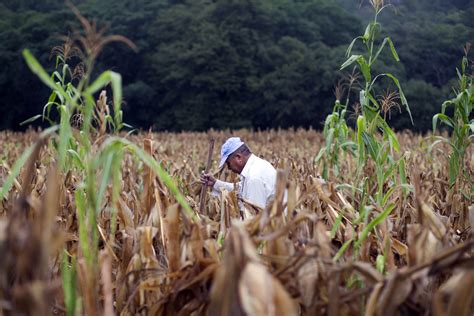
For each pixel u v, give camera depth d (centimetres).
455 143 761
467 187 773
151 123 6956
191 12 7231
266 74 6669
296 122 6594
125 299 405
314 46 6912
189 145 2541
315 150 2131
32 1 8069
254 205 523
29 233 261
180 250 385
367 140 665
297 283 352
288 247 366
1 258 263
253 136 3656
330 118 802
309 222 456
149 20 7194
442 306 306
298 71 6341
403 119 5325
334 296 334
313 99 6309
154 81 6894
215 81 6550
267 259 352
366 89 705
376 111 702
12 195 564
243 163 672
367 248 448
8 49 6341
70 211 556
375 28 718
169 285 374
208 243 376
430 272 320
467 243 311
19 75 6256
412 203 716
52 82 291
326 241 363
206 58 6588
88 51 296
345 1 8469
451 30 5941
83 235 341
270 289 262
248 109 6631
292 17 7356
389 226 469
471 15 5991
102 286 416
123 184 768
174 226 377
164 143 2419
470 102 756
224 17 6994
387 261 429
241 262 281
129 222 505
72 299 340
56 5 7925
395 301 322
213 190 711
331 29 7519
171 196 603
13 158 1505
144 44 6925
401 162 645
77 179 645
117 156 338
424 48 6069
